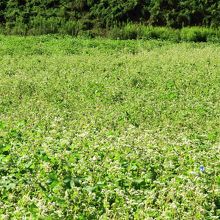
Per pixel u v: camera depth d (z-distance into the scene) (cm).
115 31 3897
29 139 1182
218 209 831
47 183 873
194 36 3869
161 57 2833
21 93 2000
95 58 2866
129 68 2523
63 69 2514
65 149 1060
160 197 839
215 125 1582
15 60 2872
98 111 1695
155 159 1023
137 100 1856
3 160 992
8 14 4278
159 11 4291
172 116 1675
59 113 1645
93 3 4322
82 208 795
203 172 941
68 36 3853
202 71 2364
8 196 827
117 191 841
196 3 4331
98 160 997
